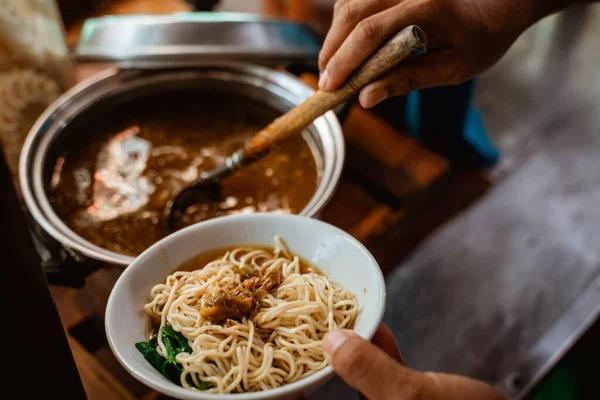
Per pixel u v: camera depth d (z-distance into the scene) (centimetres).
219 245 51
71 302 67
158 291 48
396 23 54
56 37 82
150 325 48
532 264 80
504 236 82
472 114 101
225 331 46
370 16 55
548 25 130
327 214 82
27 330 36
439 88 85
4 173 32
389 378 40
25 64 78
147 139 80
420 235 82
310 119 56
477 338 73
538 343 73
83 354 64
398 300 76
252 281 48
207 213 72
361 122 93
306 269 51
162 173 76
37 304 36
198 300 48
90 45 79
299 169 76
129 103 82
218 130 82
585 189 90
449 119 89
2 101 76
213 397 39
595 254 81
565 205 87
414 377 40
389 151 89
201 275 49
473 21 59
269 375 45
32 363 37
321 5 125
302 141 78
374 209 83
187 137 81
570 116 108
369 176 85
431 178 86
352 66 53
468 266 79
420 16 56
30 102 79
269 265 50
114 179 75
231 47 78
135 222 70
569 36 127
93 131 79
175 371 45
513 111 110
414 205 83
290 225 50
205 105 84
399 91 59
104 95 79
